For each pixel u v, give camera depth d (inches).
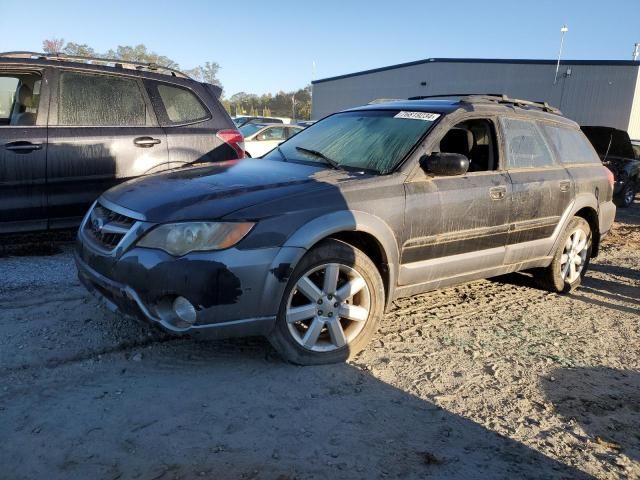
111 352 139.6
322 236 130.7
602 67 1234.6
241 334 126.5
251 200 128.7
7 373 126.4
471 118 174.1
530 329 173.9
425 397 126.9
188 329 121.6
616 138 535.8
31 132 200.2
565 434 115.4
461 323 175.0
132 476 94.7
